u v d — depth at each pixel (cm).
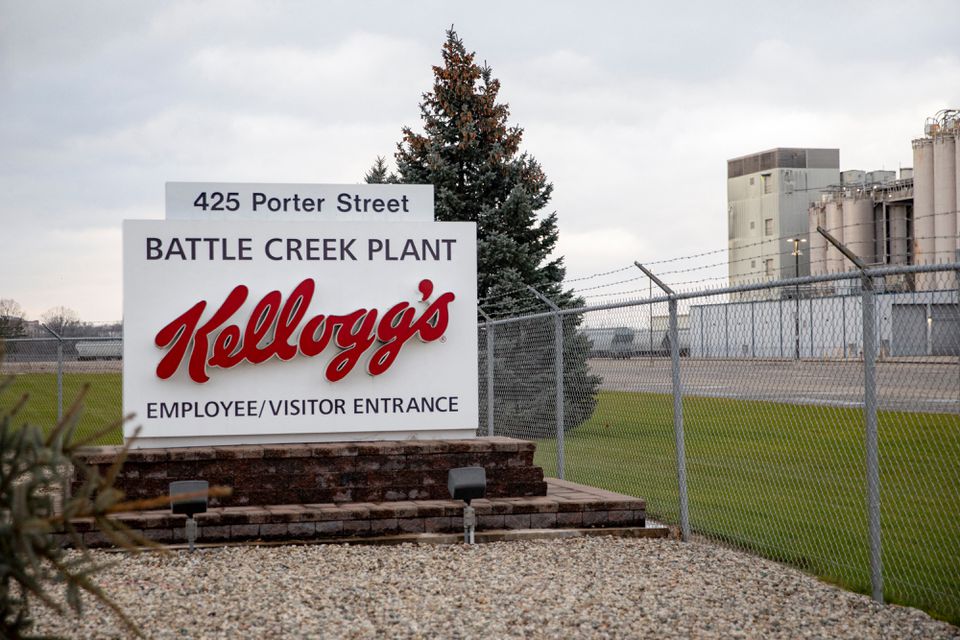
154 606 657
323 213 1036
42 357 3334
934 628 606
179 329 964
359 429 1002
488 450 982
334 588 708
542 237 2353
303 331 981
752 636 590
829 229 7231
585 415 1535
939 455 1151
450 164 2364
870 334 674
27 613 379
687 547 867
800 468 1270
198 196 1012
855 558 798
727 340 916
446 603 666
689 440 1595
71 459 358
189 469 930
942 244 6069
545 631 599
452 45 2448
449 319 1019
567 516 934
